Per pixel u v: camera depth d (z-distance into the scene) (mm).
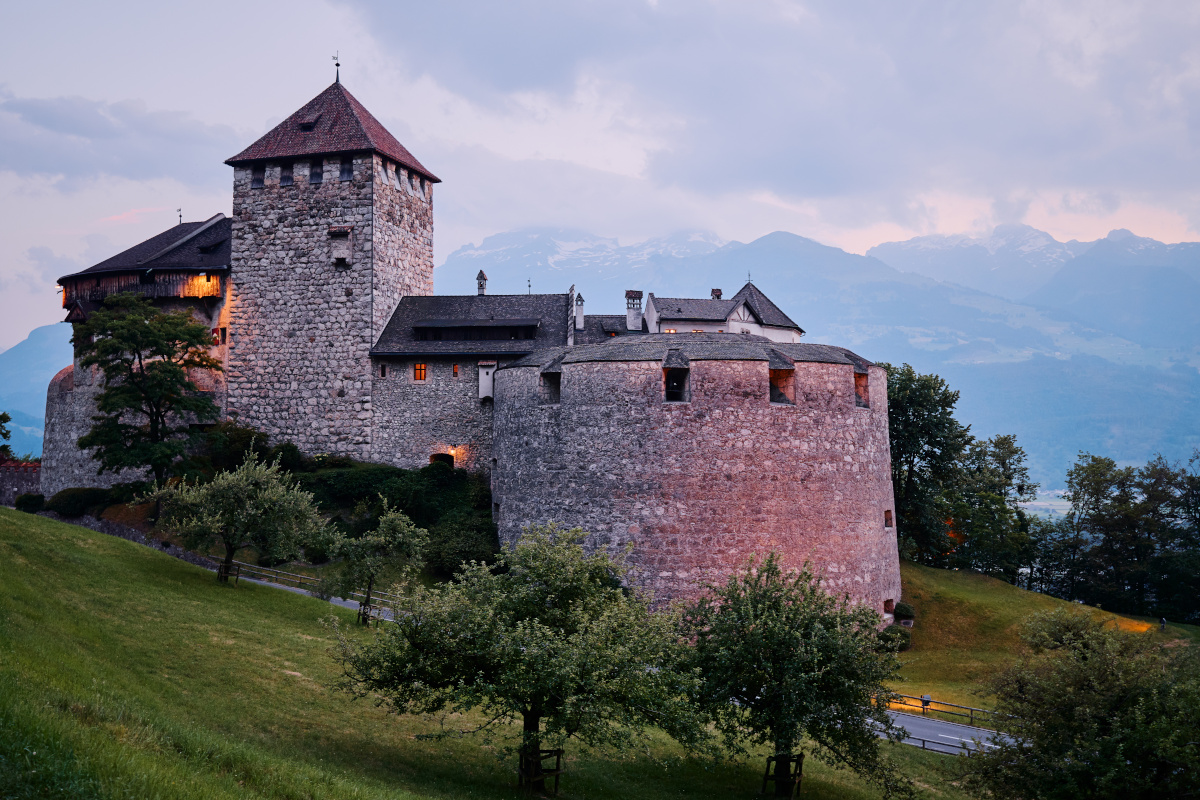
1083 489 79875
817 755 29297
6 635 23656
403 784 24562
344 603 48469
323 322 68938
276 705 28938
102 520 63906
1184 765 25125
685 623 29812
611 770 29922
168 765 18203
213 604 39750
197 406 61375
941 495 73688
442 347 67688
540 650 24031
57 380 78438
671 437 51469
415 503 62250
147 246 77438
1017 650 54219
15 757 15555
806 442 52594
